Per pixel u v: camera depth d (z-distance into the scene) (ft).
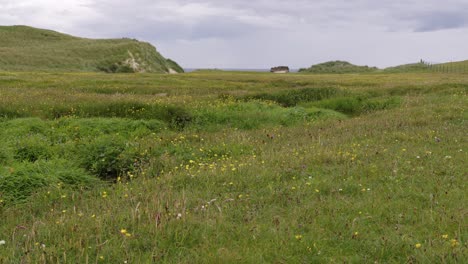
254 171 29.01
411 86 107.34
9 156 33.32
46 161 32.86
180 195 24.12
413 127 46.57
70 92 84.17
